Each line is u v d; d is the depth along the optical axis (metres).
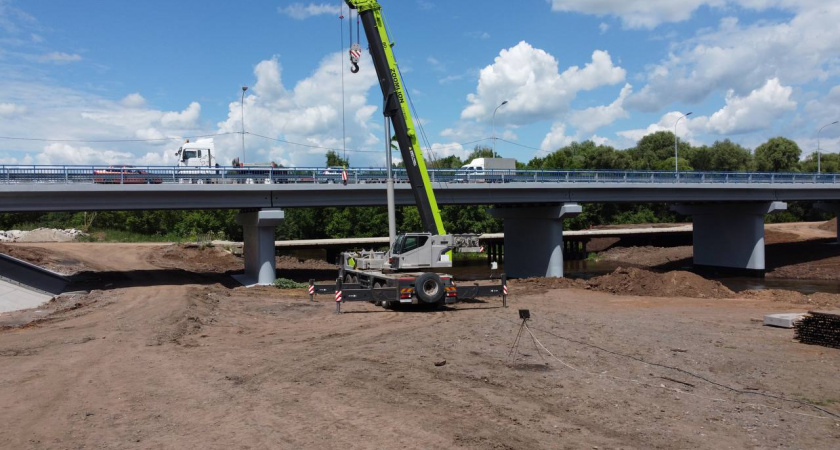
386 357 13.35
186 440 8.09
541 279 36.06
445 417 8.84
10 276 29.20
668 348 14.23
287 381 11.31
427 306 22.38
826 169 105.50
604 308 23.38
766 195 49.69
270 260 34.19
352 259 26.08
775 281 46.50
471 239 22.55
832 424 8.50
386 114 24.94
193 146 43.91
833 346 14.23
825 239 63.69
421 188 24.72
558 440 7.78
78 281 32.72
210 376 11.88
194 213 79.88
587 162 101.62
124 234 64.56
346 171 35.91
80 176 29.91
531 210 45.28
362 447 7.61
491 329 17.11
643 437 7.91
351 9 24.95
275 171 34.91
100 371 12.52
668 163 100.56
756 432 8.13
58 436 8.38
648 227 81.94
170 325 18.44
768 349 14.09
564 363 12.58
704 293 28.31
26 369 12.74
